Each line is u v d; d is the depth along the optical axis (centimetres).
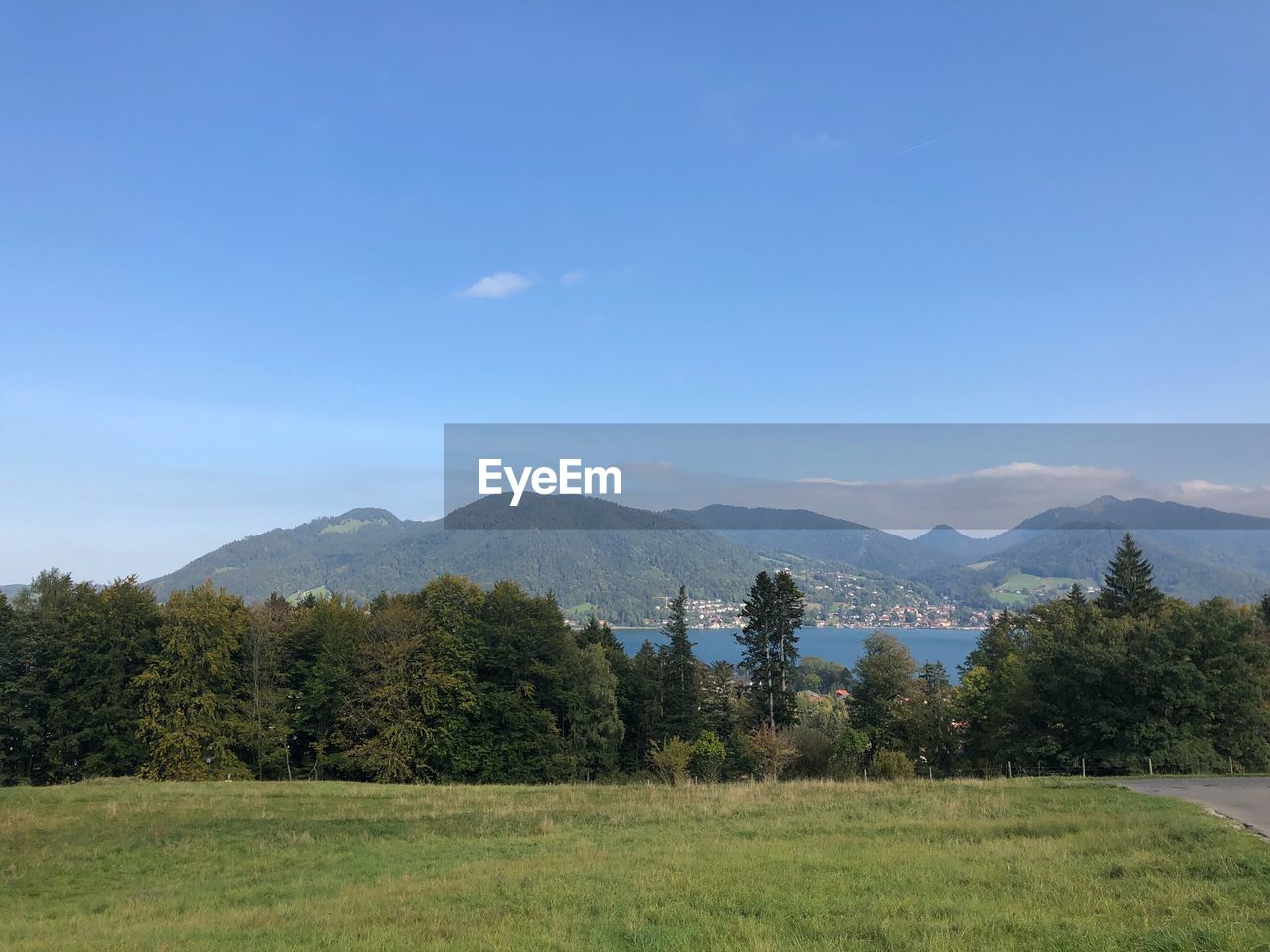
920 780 3428
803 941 1029
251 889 1789
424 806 3002
